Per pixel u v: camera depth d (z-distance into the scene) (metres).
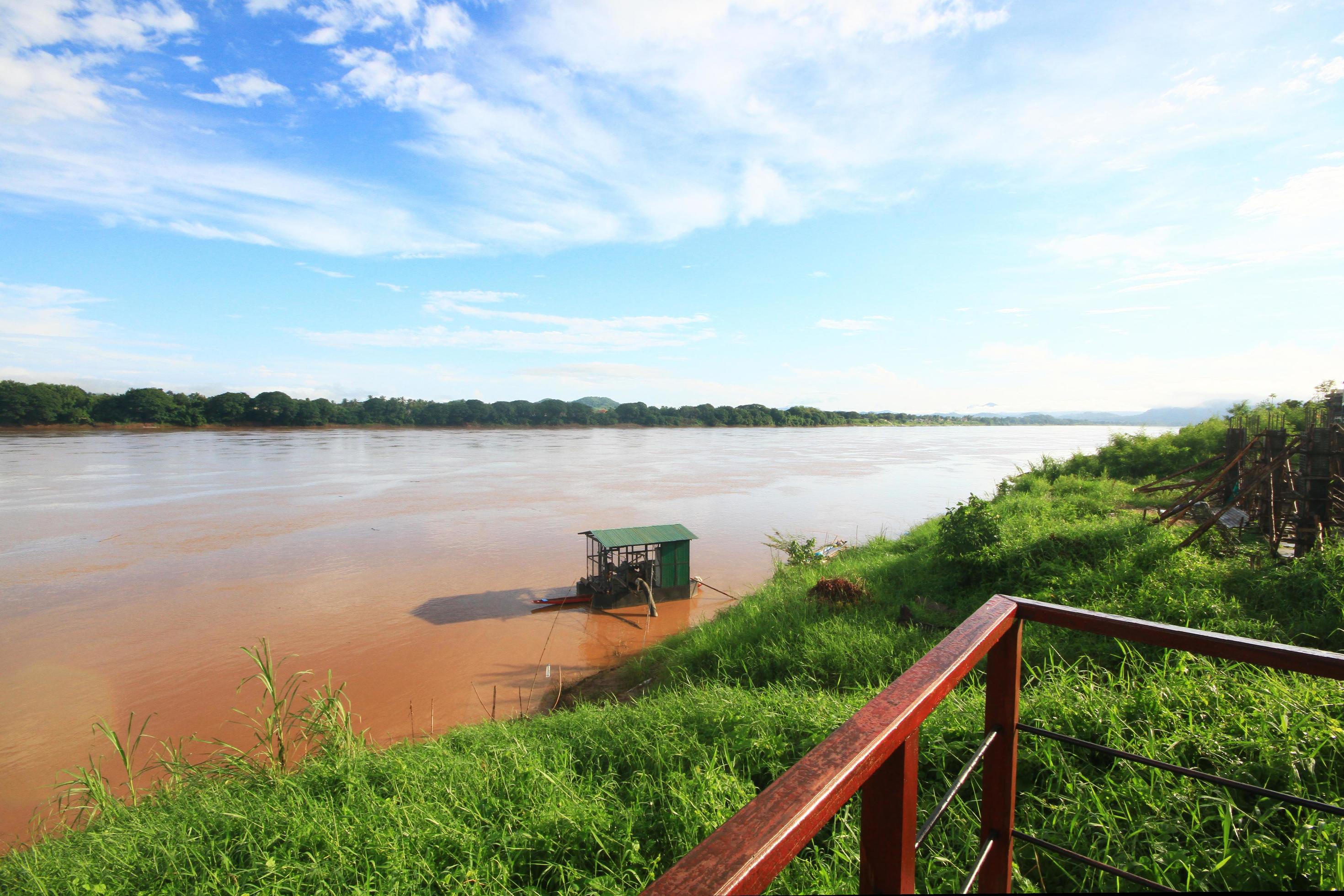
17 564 19.75
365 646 12.98
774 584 13.70
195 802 5.49
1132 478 23.69
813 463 57.81
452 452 69.12
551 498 33.81
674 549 16.27
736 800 4.38
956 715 4.59
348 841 4.42
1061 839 3.26
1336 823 2.95
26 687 11.22
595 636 13.56
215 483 39.78
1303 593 7.51
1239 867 2.89
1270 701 4.06
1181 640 1.54
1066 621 1.70
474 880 3.88
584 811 4.47
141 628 14.11
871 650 7.94
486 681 11.25
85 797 6.65
